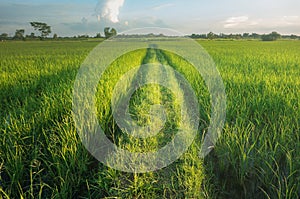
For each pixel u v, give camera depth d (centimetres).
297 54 1972
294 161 342
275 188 308
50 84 778
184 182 329
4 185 338
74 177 342
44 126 459
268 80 730
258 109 525
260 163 359
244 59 1521
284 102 528
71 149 357
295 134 416
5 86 775
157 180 338
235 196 333
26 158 387
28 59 1775
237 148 374
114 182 338
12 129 426
